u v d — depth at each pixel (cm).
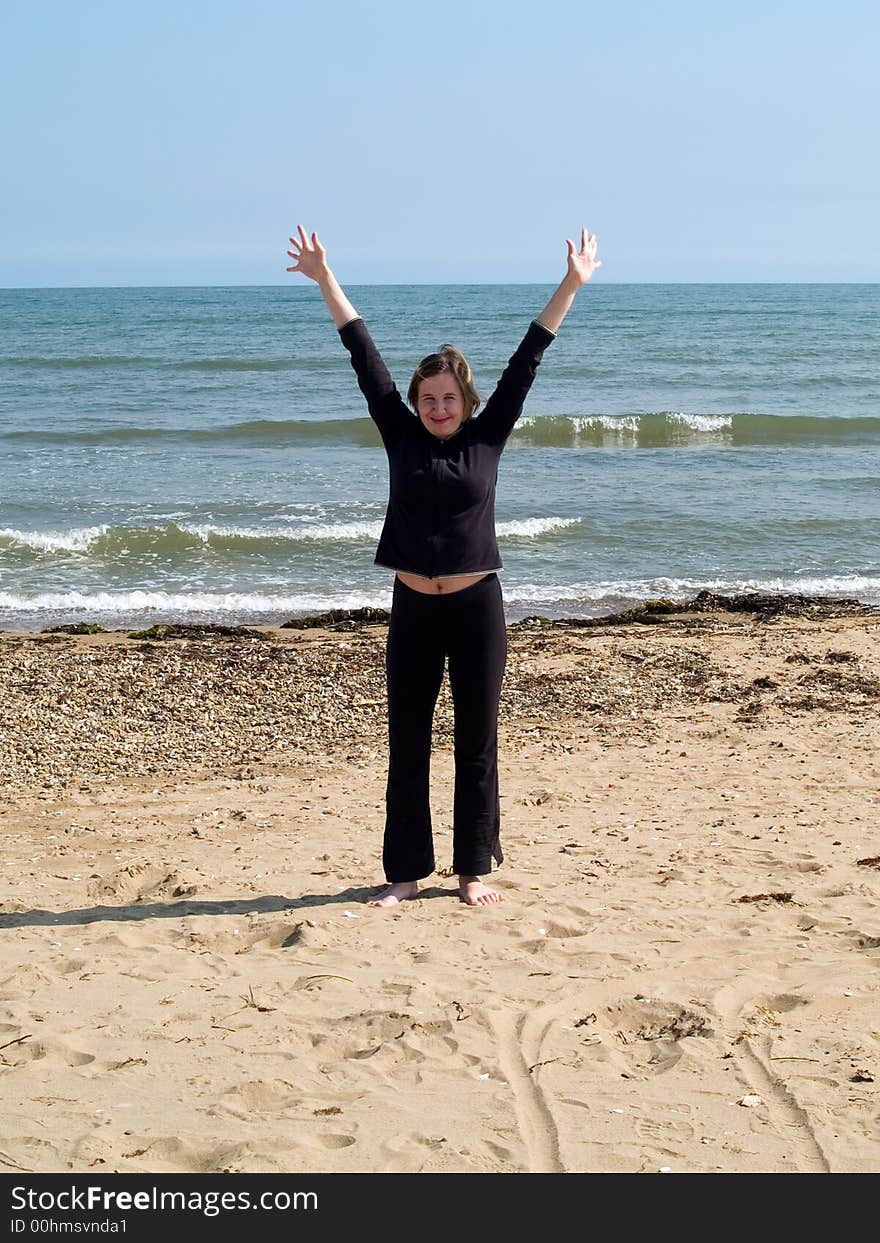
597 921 500
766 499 2073
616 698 997
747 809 686
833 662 1114
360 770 807
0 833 665
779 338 5962
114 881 567
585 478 2267
